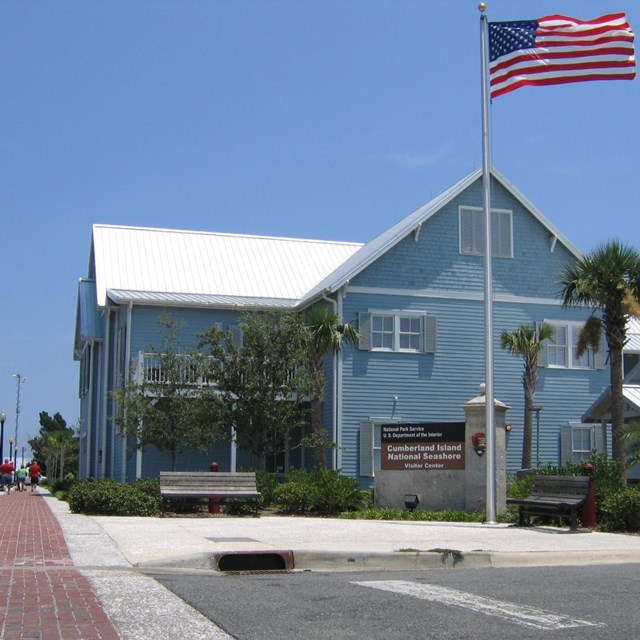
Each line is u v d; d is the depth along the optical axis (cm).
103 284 3478
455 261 3222
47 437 7038
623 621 812
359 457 3033
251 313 2831
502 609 866
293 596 937
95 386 3916
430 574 1152
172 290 3484
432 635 748
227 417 2602
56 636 738
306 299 3175
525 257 3300
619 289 2127
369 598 924
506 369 3234
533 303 3284
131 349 3203
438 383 3150
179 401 2591
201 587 995
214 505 2020
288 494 2102
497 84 1858
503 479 1964
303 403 3055
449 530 1628
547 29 1853
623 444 2061
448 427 2086
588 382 3328
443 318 3186
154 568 1152
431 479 2092
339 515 2050
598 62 1834
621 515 1623
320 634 752
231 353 2672
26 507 2520
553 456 3247
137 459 2933
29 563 1166
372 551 1243
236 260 3750
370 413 3059
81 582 1018
